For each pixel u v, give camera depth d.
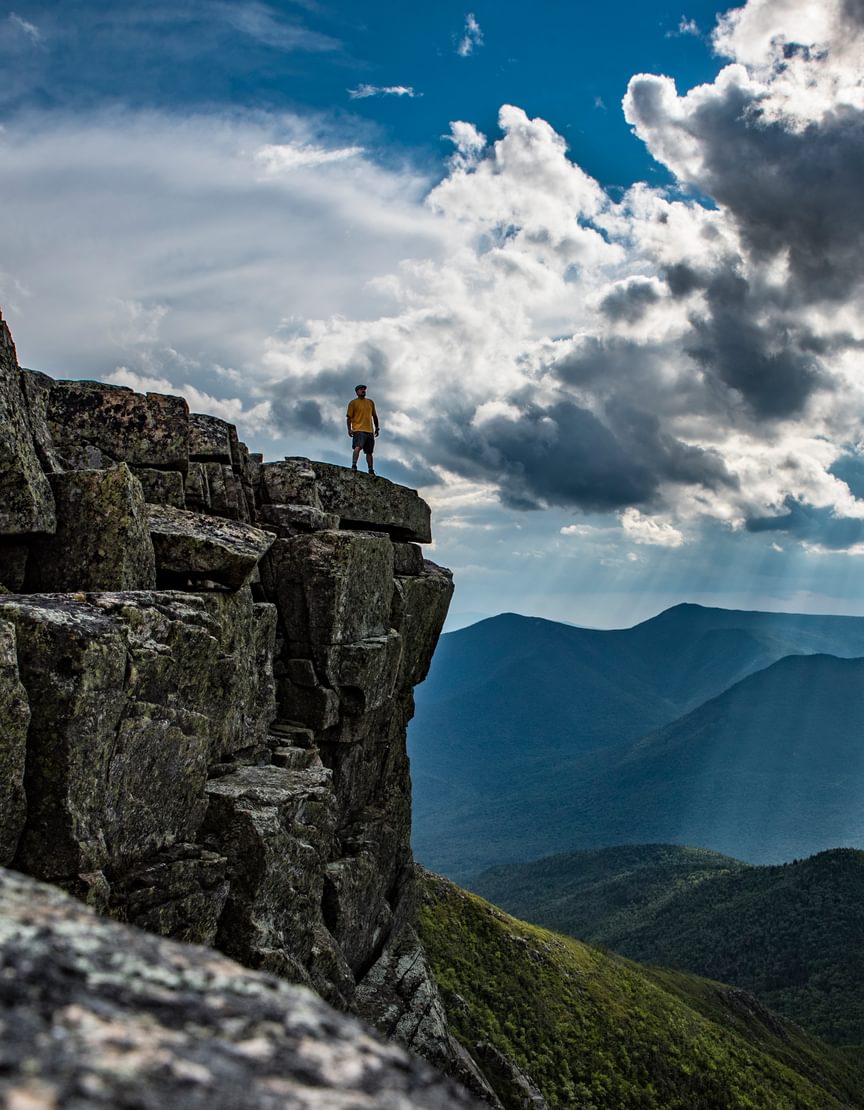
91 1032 3.51
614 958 108.81
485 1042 41.59
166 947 4.60
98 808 16.19
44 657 15.38
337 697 30.56
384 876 35.72
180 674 19.61
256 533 26.41
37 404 21.38
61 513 20.52
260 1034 3.89
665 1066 73.31
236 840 20.53
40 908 4.70
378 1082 3.68
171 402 26.80
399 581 36.94
